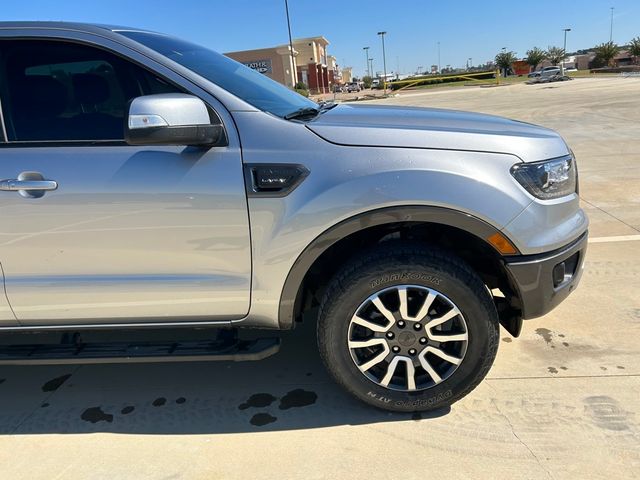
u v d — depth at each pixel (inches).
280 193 87.3
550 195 91.1
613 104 678.5
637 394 100.3
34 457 93.1
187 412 104.2
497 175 87.4
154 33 106.0
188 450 93.2
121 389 113.6
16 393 114.0
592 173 293.9
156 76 90.5
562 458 85.6
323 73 2962.6
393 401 96.3
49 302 94.1
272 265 90.3
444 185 85.6
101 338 124.1
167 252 90.7
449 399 95.9
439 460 86.8
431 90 1758.1
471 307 90.2
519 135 92.5
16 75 91.8
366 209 86.3
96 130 90.4
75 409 107.1
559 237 91.0
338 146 87.5
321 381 112.0
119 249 90.9
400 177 85.7
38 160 88.7
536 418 95.3
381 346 93.8
